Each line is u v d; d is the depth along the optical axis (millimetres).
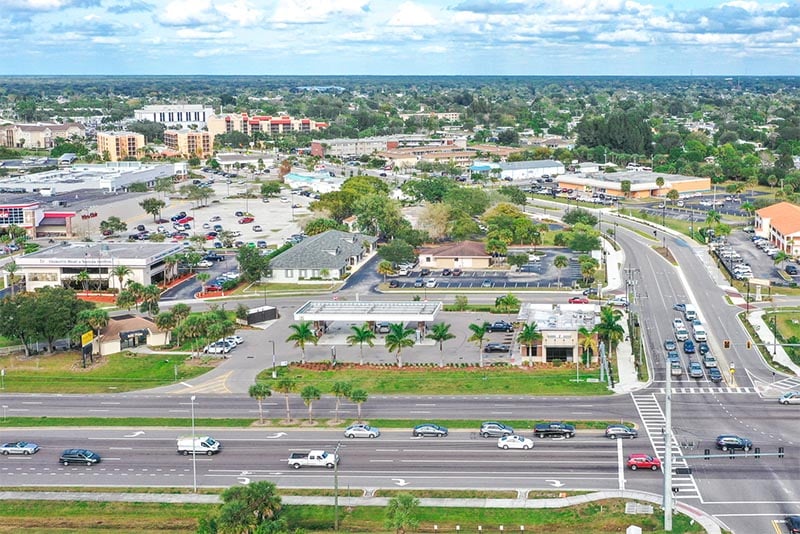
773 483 126875
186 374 184125
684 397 164625
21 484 132625
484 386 172250
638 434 145875
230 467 137125
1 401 170375
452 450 141500
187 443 142125
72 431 154000
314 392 151750
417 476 132000
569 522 117375
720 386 170875
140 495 128125
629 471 132000
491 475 131750
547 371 181000
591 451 139875
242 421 156375
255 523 107375
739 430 147250
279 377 180000
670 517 113000
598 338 187125
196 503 125250
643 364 185000
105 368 189125
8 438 151000
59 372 187000
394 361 188750
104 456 142625
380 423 153500
